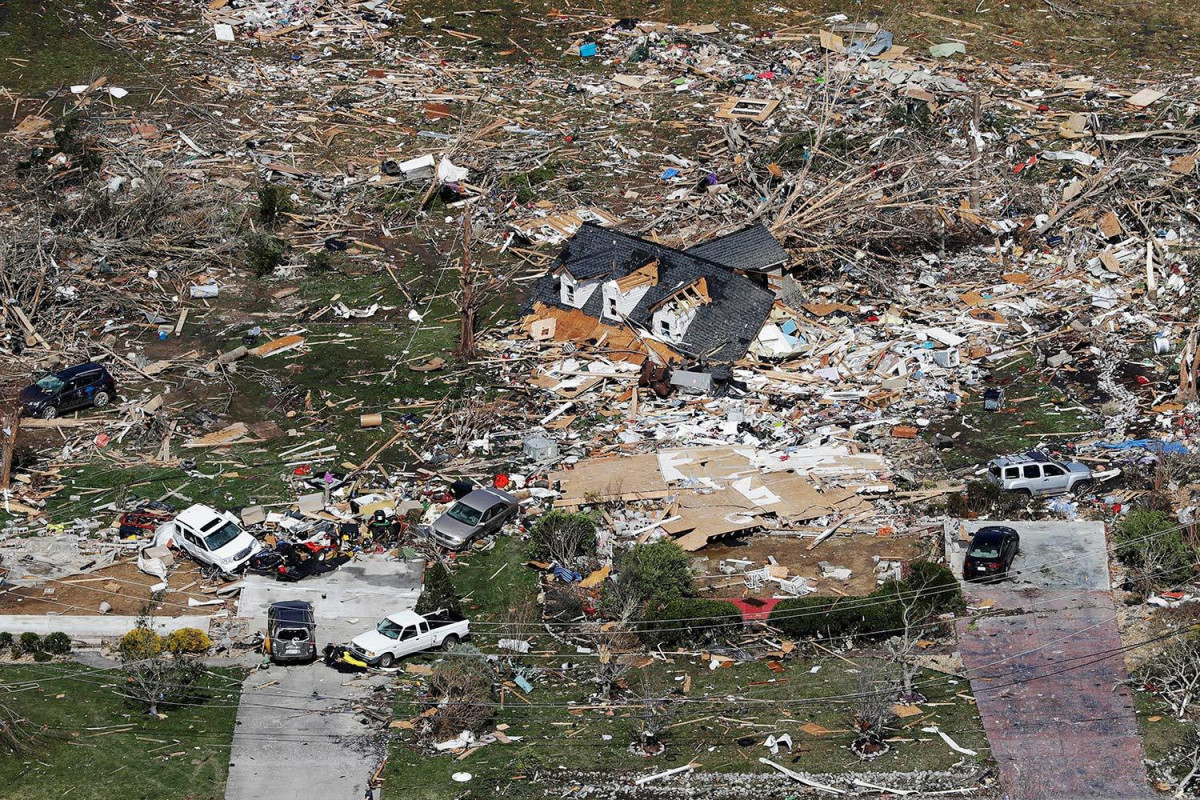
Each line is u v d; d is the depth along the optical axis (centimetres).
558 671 12988
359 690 12638
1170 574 13725
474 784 11356
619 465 16062
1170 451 15750
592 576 14175
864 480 15812
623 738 11988
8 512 15212
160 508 15300
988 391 17488
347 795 11206
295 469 16150
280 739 11888
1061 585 13888
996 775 11375
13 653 12950
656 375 17800
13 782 11200
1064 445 16438
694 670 12975
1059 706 12206
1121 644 12962
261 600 13900
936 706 12319
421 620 13125
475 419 17088
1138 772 11356
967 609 13600
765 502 15388
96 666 12825
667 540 14050
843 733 12000
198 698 12412
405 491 15725
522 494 15588
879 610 13300
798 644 13300
